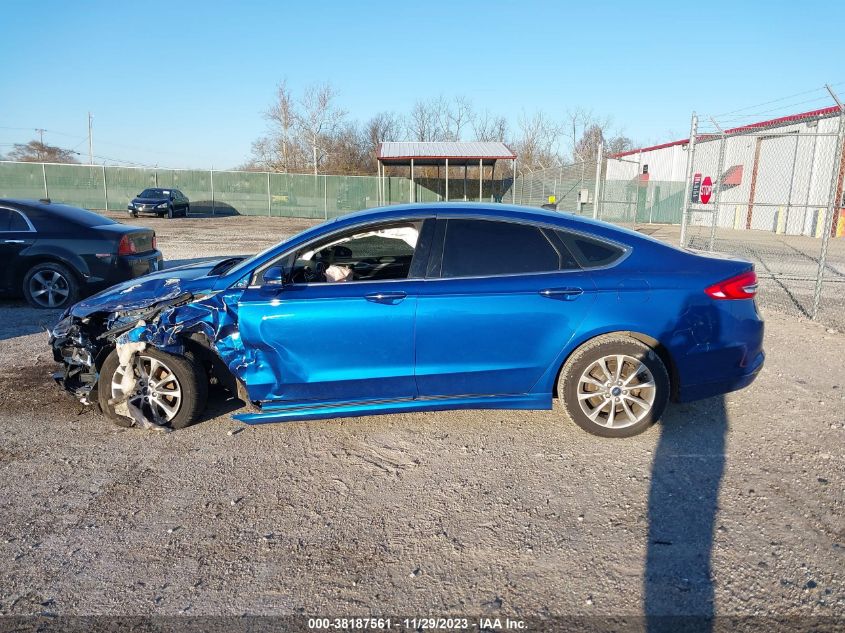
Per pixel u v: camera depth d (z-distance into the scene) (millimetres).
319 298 3979
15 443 4258
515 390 4160
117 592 2723
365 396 4129
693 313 4047
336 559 2939
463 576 2803
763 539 3039
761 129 25047
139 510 3391
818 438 4211
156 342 4230
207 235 21578
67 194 34406
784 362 5996
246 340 3996
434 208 4250
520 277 4035
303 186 36594
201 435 4371
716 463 3855
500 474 3754
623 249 4164
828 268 13102
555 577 2785
